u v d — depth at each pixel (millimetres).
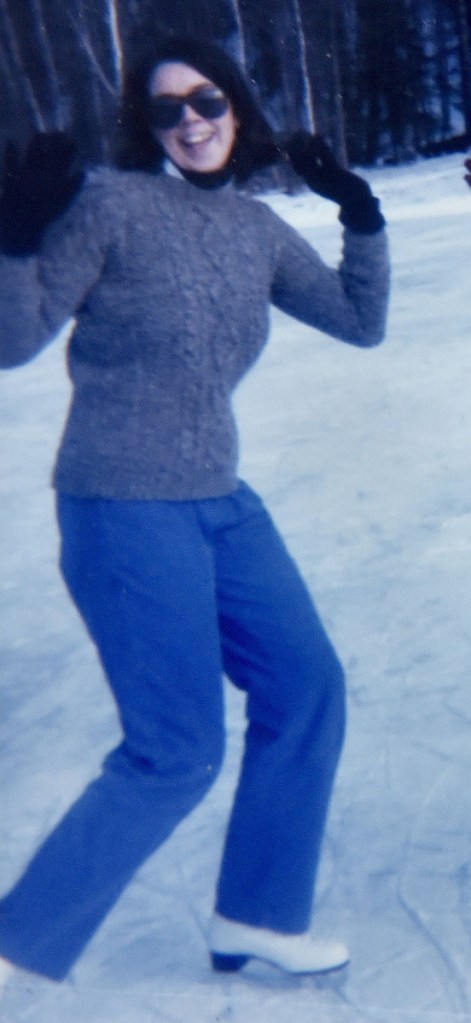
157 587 1738
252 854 1929
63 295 1658
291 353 7828
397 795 2549
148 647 1747
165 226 1714
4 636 3764
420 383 6410
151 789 1769
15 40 23906
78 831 1767
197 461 1775
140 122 1848
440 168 22297
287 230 1937
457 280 9695
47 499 5215
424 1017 1891
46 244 1648
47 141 1607
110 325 1726
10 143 1621
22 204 1578
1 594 4145
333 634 3412
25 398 7660
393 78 25594
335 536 4223
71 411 1808
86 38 23812
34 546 4609
